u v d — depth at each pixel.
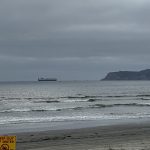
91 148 17.05
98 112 50.41
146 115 45.03
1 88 156.38
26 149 18.03
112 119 38.81
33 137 23.19
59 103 71.25
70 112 50.47
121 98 88.56
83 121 36.38
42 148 18.12
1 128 30.39
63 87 169.00
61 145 18.98
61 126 31.45
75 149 17.00
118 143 18.89
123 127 29.22
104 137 22.48
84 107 59.78
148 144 18.06
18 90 133.50
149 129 27.61
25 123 34.72
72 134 24.75
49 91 125.75
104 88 153.75
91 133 25.19
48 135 24.30
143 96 97.19
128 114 46.88
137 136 22.77
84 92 118.62
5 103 71.06
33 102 73.81
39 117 42.28
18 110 53.81
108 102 74.81
